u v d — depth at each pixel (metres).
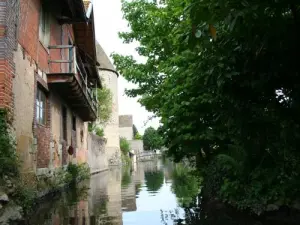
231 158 7.41
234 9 4.04
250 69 5.63
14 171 8.13
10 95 8.73
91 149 26.78
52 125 13.47
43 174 11.72
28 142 10.25
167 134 10.38
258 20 4.36
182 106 8.95
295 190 6.48
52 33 13.77
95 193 12.70
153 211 8.49
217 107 7.28
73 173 16.59
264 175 6.88
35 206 9.41
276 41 4.95
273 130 6.62
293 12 4.58
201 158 10.41
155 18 13.97
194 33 4.24
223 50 5.53
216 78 5.98
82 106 18.20
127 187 14.97
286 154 6.54
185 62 8.27
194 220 7.16
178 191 12.93
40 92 12.29
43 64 12.27
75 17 14.85
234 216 7.28
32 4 10.98
